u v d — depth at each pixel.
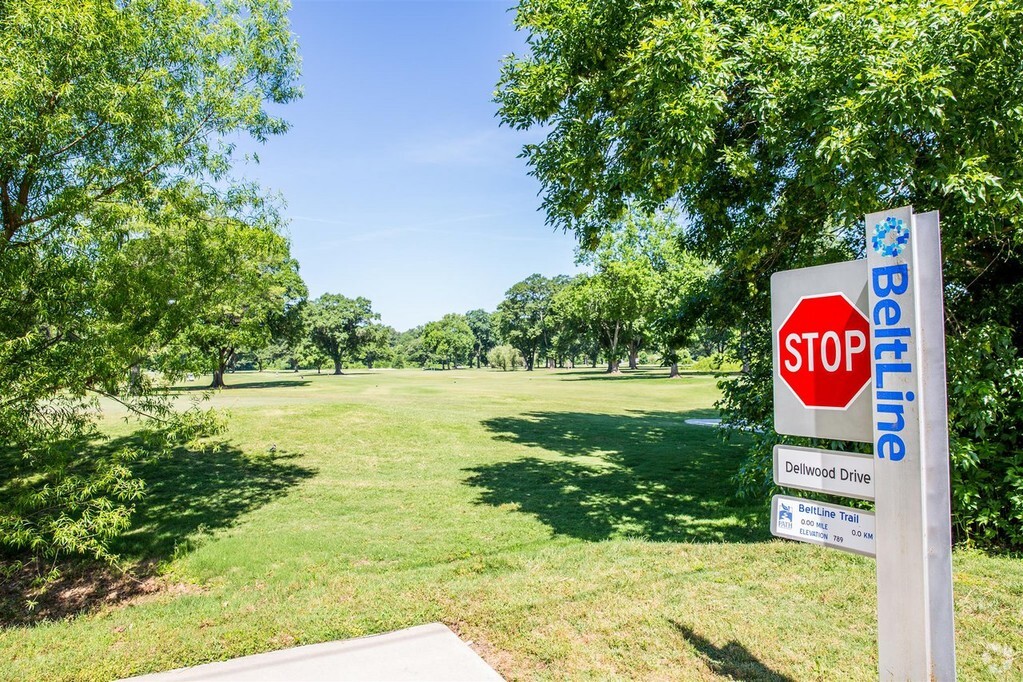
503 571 5.81
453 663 3.58
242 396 26.28
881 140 5.74
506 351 98.50
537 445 16.02
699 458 14.33
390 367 126.94
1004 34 5.16
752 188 8.92
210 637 4.17
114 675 3.61
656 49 6.66
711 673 3.39
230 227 9.88
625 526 8.62
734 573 5.13
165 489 10.90
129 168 8.00
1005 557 5.84
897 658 2.64
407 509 9.70
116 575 7.01
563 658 3.63
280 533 8.38
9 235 6.82
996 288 7.13
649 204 8.23
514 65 9.65
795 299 3.15
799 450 3.11
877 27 5.52
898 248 2.62
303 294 45.09
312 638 4.09
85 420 7.29
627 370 71.69
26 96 6.21
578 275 53.91
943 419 2.51
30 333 6.31
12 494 6.89
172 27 8.67
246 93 10.48
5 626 5.57
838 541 2.90
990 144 5.74
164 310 8.27
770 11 7.61
